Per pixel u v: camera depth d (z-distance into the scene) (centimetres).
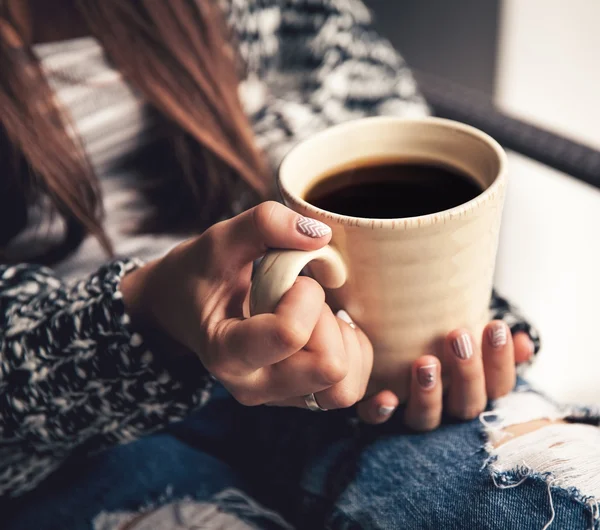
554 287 105
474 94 75
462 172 50
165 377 52
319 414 57
